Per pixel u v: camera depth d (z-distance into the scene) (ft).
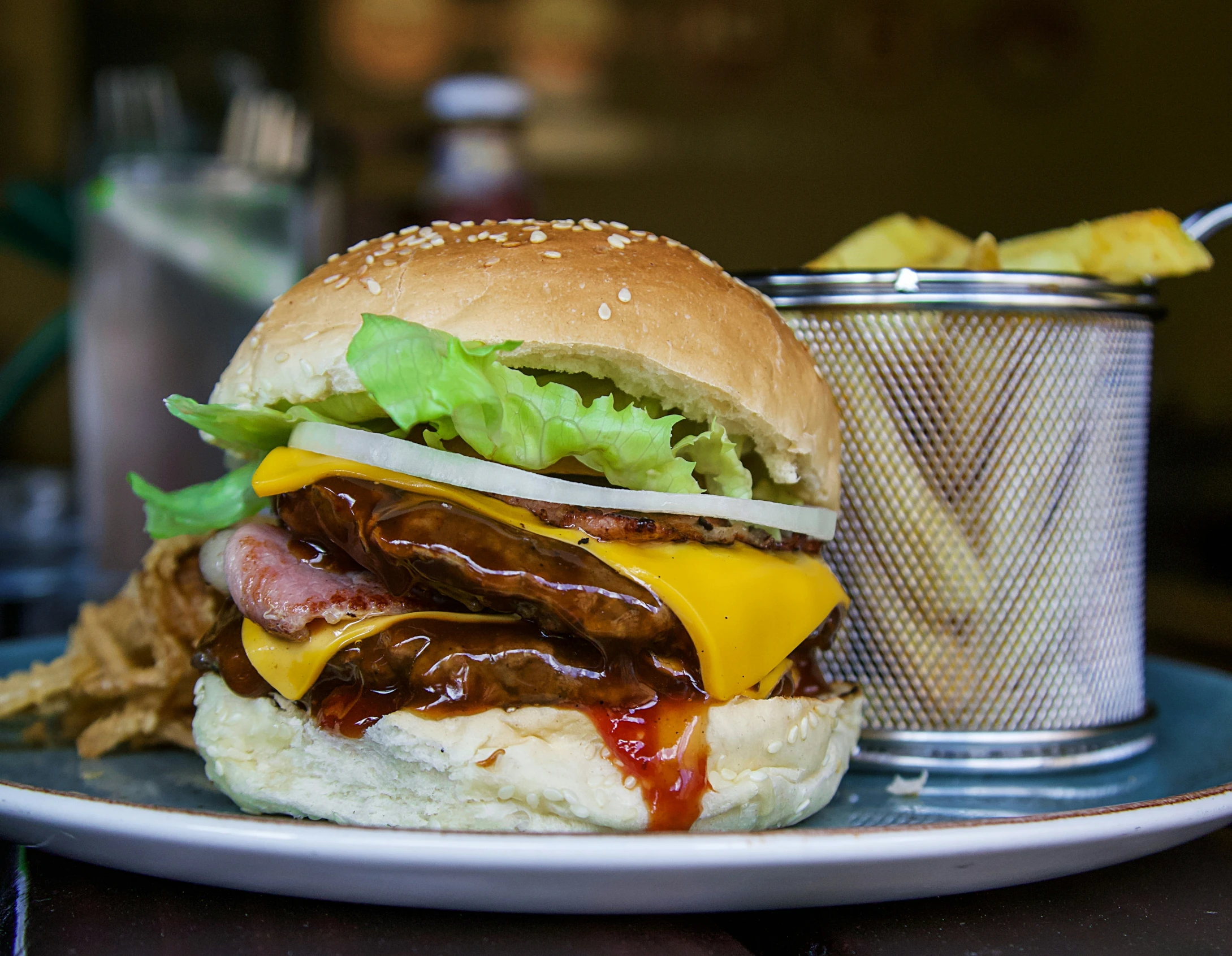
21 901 0.94
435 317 0.98
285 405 1.04
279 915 0.93
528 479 0.98
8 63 3.43
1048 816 0.93
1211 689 1.35
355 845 0.88
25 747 1.21
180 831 0.90
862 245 1.28
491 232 1.04
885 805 1.11
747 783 0.99
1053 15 3.65
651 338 1.00
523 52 3.71
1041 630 1.17
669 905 0.91
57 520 2.28
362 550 0.98
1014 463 1.16
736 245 3.82
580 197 3.79
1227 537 2.25
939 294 1.15
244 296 1.74
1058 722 1.18
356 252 1.07
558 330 0.98
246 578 1.01
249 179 1.72
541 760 0.97
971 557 1.16
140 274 1.72
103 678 1.17
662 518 1.01
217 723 1.02
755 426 1.04
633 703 0.98
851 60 3.76
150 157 1.71
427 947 0.90
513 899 0.90
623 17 3.73
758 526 1.05
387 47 3.65
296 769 1.01
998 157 3.76
